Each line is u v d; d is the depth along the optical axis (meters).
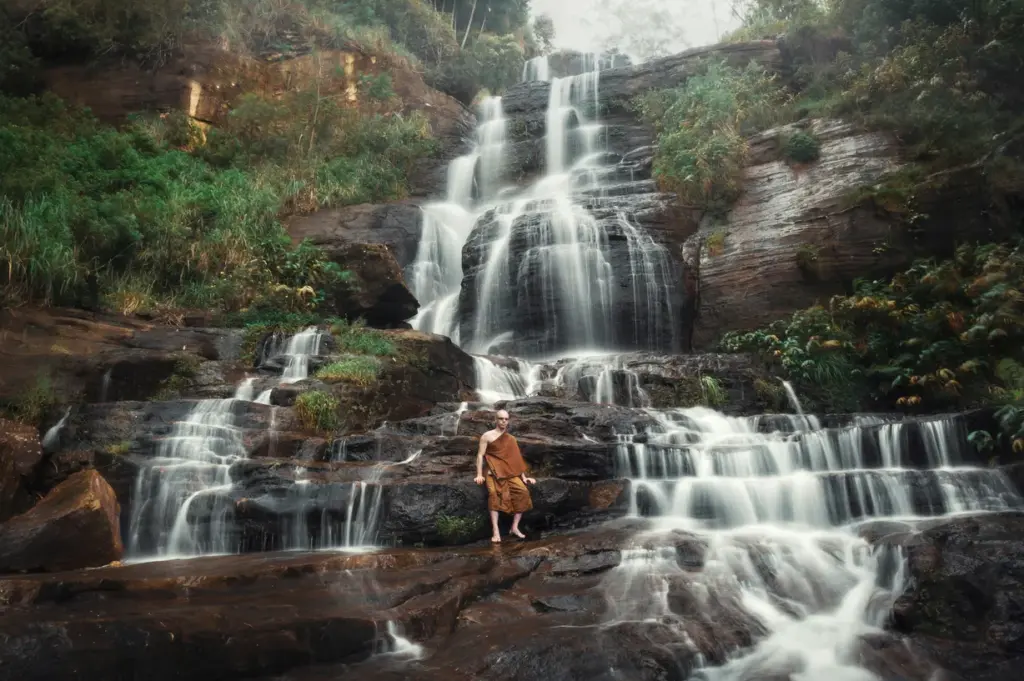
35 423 10.07
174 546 8.79
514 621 6.63
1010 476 9.42
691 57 27.59
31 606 5.70
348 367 12.09
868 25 23.55
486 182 25.23
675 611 6.76
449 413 11.23
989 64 19.38
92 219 15.03
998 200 15.61
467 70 34.50
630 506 9.62
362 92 28.02
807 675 6.00
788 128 20.41
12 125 18.75
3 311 11.98
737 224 18.77
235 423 10.42
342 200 22.47
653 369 14.48
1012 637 6.29
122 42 25.00
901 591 7.16
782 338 15.90
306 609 6.13
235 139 23.83
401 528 8.72
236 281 16.08
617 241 18.11
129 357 11.61
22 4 25.11
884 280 16.41
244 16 28.08
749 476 10.07
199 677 5.39
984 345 13.30
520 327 18.03
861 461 10.29
